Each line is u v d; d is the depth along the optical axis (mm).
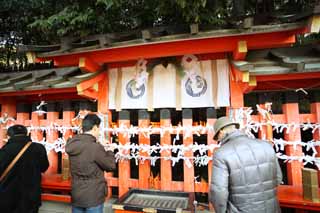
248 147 1861
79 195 2359
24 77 3682
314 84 2697
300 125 2678
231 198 1841
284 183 3143
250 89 2613
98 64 3104
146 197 2826
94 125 2512
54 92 3295
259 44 2500
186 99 2934
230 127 2021
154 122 3271
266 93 2881
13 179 2574
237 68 2377
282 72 2338
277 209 1875
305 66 2357
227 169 1821
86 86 2869
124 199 2639
